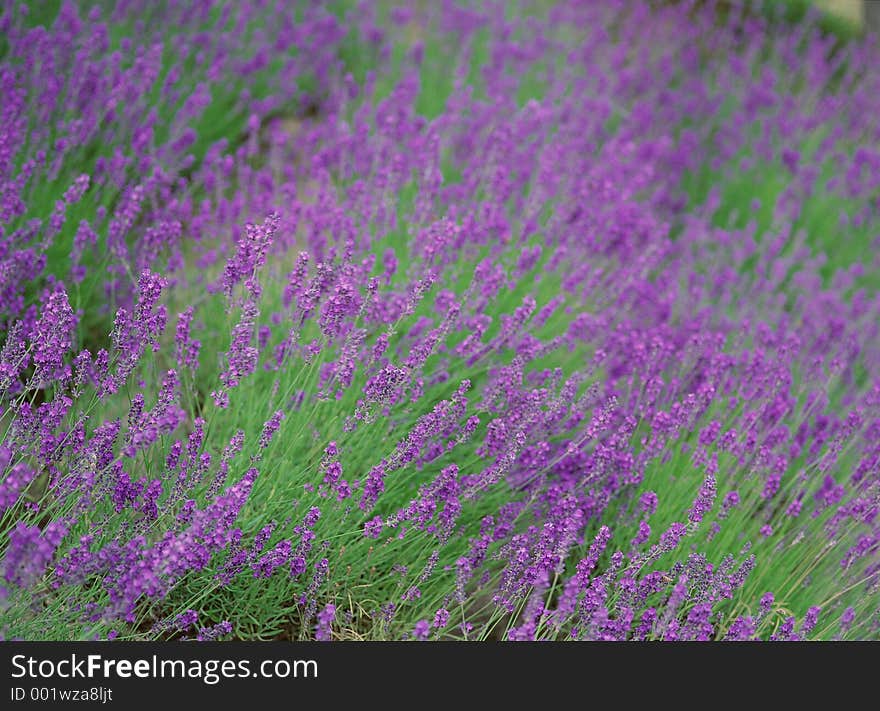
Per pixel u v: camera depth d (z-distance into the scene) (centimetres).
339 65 657
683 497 394
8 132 412
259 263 341
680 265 579
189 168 545
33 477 283
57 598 292
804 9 975
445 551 368
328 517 338
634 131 698
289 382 379
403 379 335
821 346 521
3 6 496
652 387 396
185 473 305
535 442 379
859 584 373
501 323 437
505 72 709
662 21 864
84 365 309
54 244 418
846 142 811
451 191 507
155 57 511
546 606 341
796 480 434
